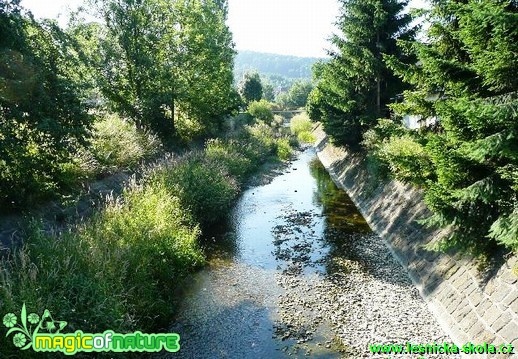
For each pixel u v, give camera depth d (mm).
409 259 9891
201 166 15305
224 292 8914
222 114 27516
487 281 6715
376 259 10594
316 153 34906
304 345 6906
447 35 8172
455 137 6680
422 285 8594
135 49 17344
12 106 7543
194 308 8203
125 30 16797
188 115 22922
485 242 6949
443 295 7680
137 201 10594
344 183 20672
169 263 8820
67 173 10156
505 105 5312
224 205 14828
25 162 8016
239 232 13172
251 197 18062
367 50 15719
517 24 5176
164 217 9922
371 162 15852
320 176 23766
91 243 7301
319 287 9117
